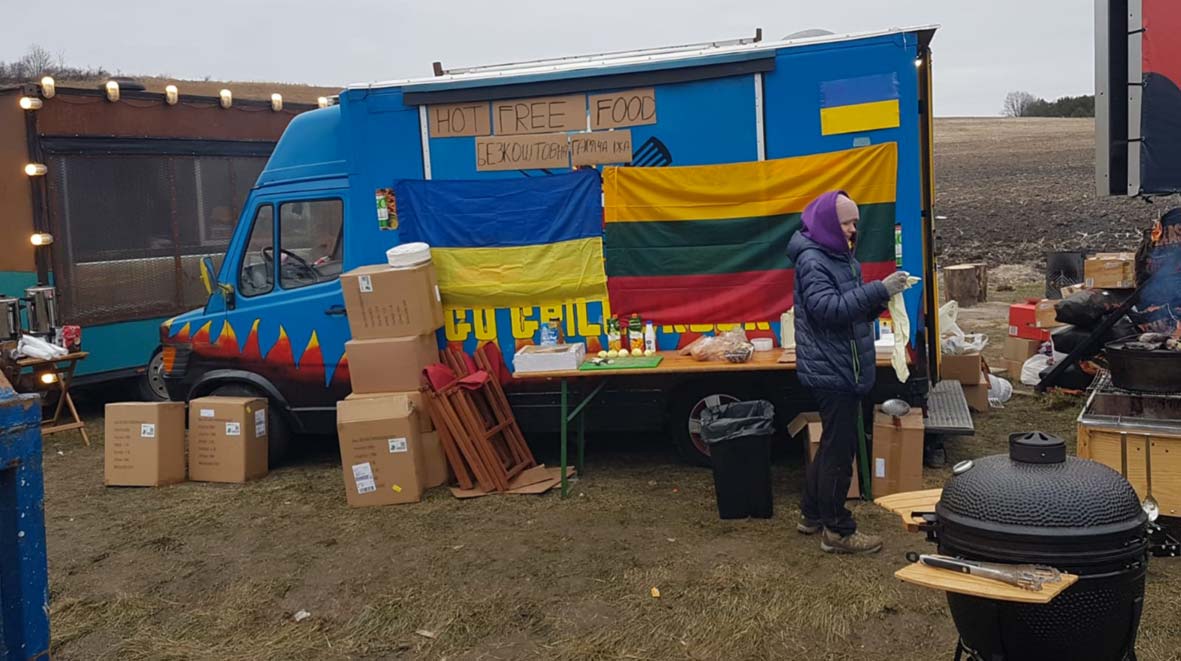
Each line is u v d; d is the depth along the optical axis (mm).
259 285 6887
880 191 5617
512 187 6238
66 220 8602
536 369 5781
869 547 4738
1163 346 4953
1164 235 5738
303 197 6699
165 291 9422
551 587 4602
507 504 5820
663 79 5910
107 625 4465
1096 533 2447
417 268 6090
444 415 5980
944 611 4105
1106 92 5523
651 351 6102
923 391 5680
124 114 9008
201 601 4699
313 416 6801
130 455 6605
